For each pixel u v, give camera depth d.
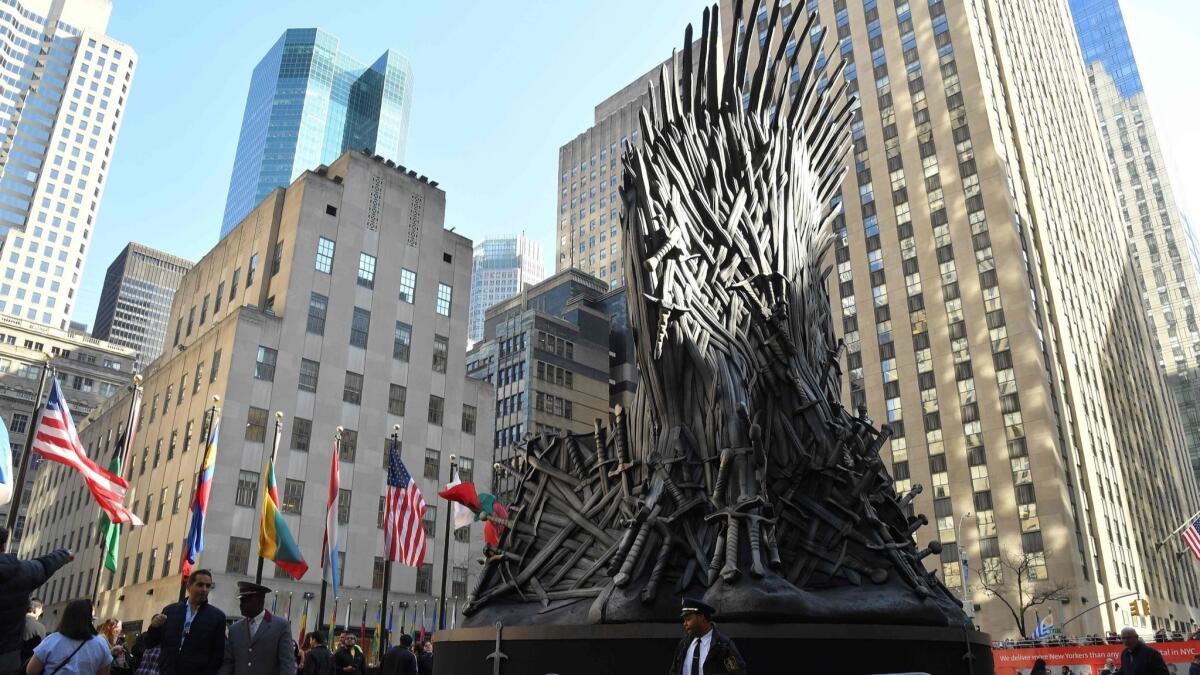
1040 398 71.81
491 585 14.14
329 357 57.62
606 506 13.89
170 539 51.38
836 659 10.75
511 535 14.58
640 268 13.84
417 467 60.31
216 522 48.81
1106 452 84.31
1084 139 124.62
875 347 83.56
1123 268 125.88
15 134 178.62
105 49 196.25
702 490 12.53
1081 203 109.50
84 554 65.12
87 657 7.93
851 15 95.38
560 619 12.40
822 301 16.47
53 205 179.25
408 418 60.81
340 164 64.44
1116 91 177.12
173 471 54.34
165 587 49.81
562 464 15.03
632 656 11.02
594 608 11.74
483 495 31.39
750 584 11.04
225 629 9.09
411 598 55.88
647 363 13.64
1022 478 70.69
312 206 60.16
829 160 18.19
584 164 152.25
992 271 78.19
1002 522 70.56
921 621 11.85
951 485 74.50
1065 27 134.50
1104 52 181.75
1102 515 75.88
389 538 29.08
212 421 28.67
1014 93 92.00
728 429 12.77
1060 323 81.94
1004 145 85.25
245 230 65.62
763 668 10.50
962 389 76.62
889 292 84.38
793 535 12.45
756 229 14.97
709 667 7.05
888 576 12.41
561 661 11.51
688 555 11.98
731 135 15.47
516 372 91.75
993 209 79.81
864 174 90.00
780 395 13.68
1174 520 105.56
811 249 16.33
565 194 153.88
